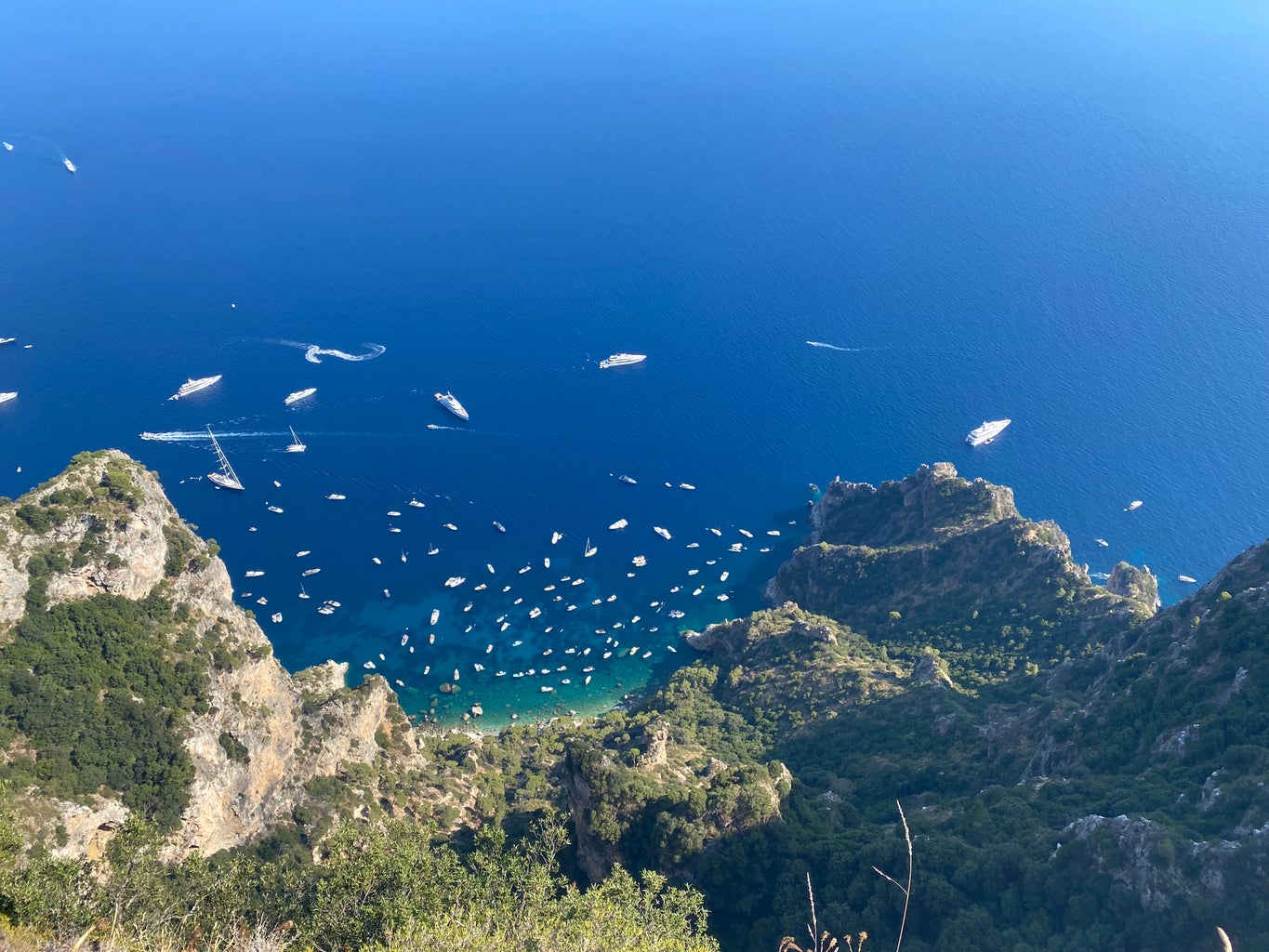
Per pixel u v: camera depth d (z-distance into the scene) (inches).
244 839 4431.6
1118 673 5246.1
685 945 2898.6
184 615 4697.3
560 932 2738.7
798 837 4566.9
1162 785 4315.9
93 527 4490.7
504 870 3245.6
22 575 4259.4
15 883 2536.9
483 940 2591.0
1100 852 3855.8
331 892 2962.6
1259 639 4645.7
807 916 4148.6
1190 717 4621.1
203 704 4419.3
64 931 2453.2
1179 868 3599.9
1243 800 3868.1
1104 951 3614.7
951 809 4805.6
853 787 5383.9
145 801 3996.1
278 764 4763.8
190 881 3058.6
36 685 4023.1
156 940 2554.1
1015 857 4055.1
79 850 3732.8
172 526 4909.0
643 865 4608.8
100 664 4259.4
